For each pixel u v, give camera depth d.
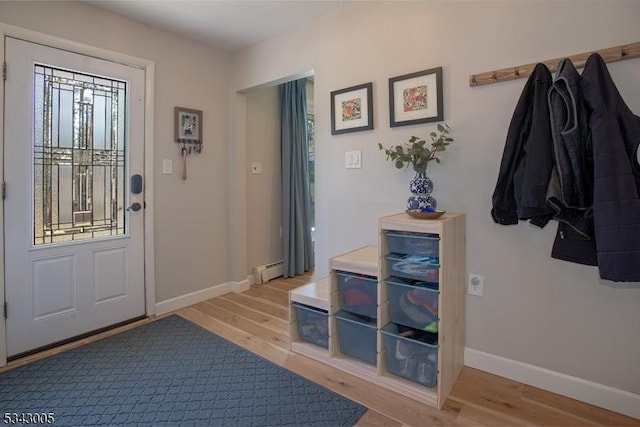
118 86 2.47
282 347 2.18
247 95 3.34
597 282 1.58
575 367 1.64
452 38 1.91
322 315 2.05
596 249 1.41
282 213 3.79
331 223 2.49
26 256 2.08
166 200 2.76
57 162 2.20
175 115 2.78
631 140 1.31
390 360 1.79
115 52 2.42
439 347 1.58
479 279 1.88
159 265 2.73
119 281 2.51
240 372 1.90
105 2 2.28
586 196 1.41
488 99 1.81
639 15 1.44
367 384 1.79
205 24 2.61
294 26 2.64
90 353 2.11
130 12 2.41
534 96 1.54
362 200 2.33
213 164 3.10
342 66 2.38
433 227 1.58
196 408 1.60
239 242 3.26
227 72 3.16
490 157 1.82
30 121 2.07
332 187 2.47
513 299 1.79
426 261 1.66
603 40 1.51
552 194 1.42
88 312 2.36
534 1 1.67
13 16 1.99
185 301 2.91
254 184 3.47
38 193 2.13
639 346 1.50
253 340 2.28
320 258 2.56
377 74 2.21
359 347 1.92
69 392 1.72
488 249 1.85
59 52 2.17
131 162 2.54
